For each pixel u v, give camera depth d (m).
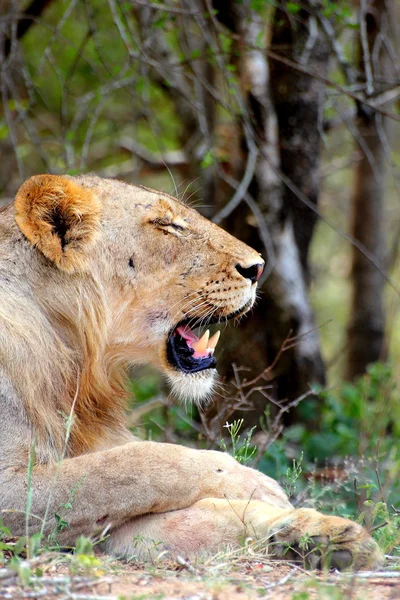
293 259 13.12
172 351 8.81
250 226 12.94
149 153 17.45
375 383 14.16
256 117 12.95
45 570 6.09
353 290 18.36
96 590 5.74
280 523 6.73
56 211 8.19
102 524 7.12
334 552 6.42
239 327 12.95
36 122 18.41
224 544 6.88
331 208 23.94
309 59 13.45
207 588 5.82
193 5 12.82
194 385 8.88
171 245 8.71
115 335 8.65
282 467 10.45
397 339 21.36
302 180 13.66
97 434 8.41
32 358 7.75
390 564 6.72
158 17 13.07
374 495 9.07
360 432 12.41
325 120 15.30
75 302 8.27
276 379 12.93
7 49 14.22
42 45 17.22
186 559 6.88
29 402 7.61
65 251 8.20
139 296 8.64
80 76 17.67
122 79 13.41
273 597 5.71
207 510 7.07
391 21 14.90
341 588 5.85
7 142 16.88
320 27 13.49
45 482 7.18
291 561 6.58
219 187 13.36
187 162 15.80
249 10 12.54
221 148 14.24
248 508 6.99
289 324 12.95
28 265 8.16
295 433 11.95
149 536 7.08
